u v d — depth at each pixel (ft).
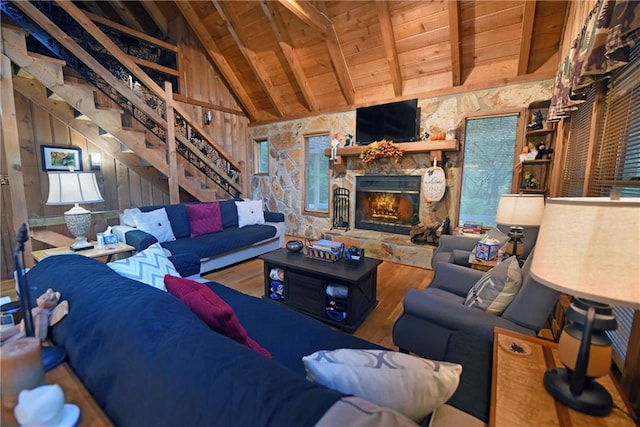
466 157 12.98
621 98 5.55
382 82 14.87
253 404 1.91
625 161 5.34
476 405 2.94
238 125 19.94
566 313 2.99
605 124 6.18
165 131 14.60
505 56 11.83
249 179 21.01
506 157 12.14
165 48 16.10
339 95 16.35
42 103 11.12
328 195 17.43
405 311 5.75
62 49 12.05
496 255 7.82
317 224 18.07
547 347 3.73
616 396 2.88
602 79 5.63
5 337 2.97
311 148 18.11
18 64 9.27
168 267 5.74
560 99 7.68
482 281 5.37
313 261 8.64
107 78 11.32
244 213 14.60
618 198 2.52
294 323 5.37
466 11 10.94
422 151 13.42
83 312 3.20
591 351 2.70
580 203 2.54
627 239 2.31
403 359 2.69
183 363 2.29
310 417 1.74
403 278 11.48
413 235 13.39
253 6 13.80
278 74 16.90
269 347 4.63
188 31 16.79
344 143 16.25
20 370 2.21
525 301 4.48
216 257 11.93
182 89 16.76
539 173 11.28
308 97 16.78
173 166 13.57
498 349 3.69
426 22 11.86
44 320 3.38
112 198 13.99
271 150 19.67
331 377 2.52
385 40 12.57
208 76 18.01
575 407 2.71
